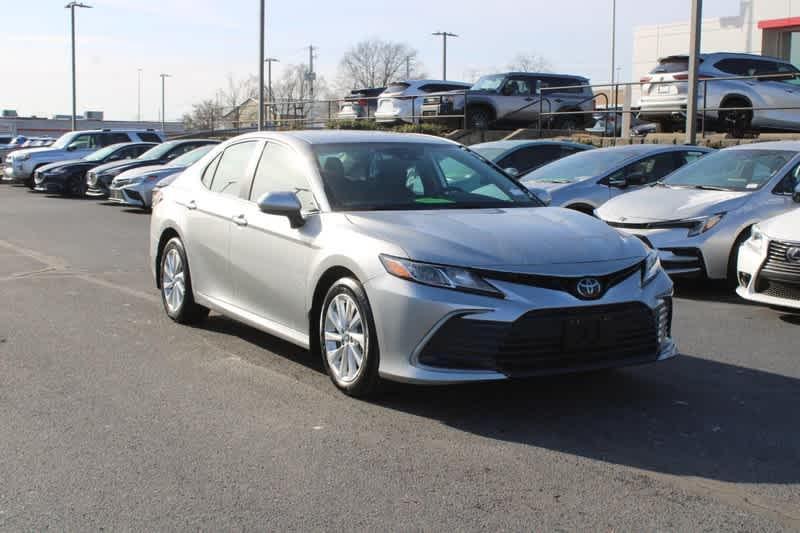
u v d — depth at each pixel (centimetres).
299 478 397
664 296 507
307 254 539
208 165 707
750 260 762
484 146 1395
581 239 499
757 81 1730
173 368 587
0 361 605
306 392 530
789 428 470
